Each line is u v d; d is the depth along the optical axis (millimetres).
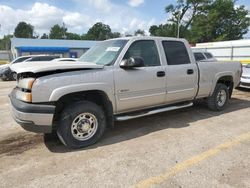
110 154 3797
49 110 3572
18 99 3818
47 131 3715
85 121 4008
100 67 4051
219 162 3496
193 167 3365
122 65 4191
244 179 3053
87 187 2924
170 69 4895
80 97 4117
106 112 4316
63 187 2926
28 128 3656
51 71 3727
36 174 3227
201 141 4281
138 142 4266
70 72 3793
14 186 2949
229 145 4094
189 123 5309
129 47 4402
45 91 3553
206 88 5715
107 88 4059
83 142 4020
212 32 49656
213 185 2930
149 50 4699
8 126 5242
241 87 9750
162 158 3643
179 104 5426
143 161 3555
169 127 5051
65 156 3746
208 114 6020
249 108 6688
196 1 46906
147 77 4539
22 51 34750
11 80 15766
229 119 5605
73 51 39969
